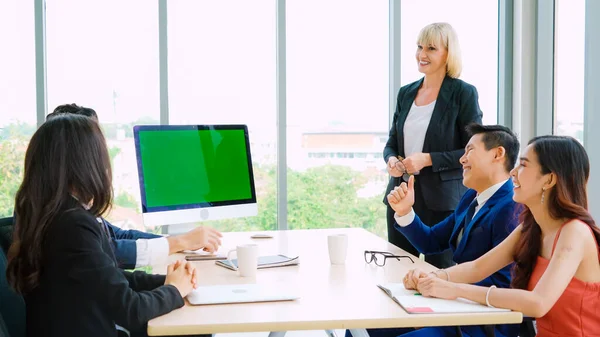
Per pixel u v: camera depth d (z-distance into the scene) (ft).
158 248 7.68
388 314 5.26
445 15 13.84
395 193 8.53
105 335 5.39
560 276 5.71
